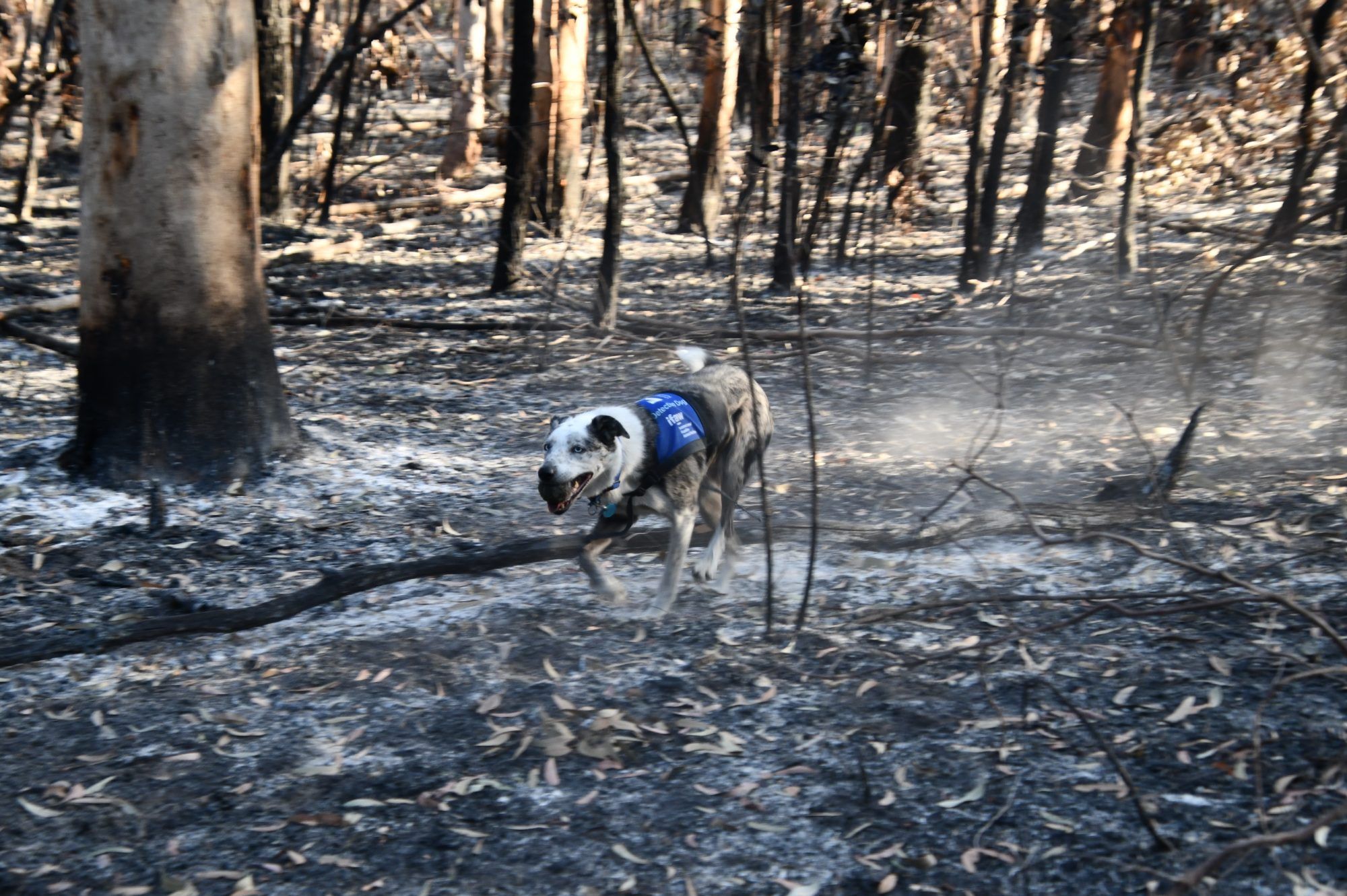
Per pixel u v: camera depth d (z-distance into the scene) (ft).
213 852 12.87
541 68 68.33
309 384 36.24
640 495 18.34
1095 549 20.47
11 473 25.98
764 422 20.56
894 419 31.30
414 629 18.63
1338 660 15.61
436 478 27.14
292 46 73.51
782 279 50.62
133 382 25.43
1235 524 20.83
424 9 131.44
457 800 13.74
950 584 19.54
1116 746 14.05
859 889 11.85
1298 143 41.34
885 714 15.26
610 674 16.83
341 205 76.33
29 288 45.91
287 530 23.57
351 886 12.22
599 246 66.33
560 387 36.17
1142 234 55.26
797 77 33.81
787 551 21.59
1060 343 37.29
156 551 22.27
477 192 80.94
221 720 15.80
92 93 24.50
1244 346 33.99
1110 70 67.26
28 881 12.42
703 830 12.98
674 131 95.61
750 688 16.22
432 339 42.75
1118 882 11.64
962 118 76.69
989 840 12.46
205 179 25.05
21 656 17.62
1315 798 12.63
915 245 62.90
